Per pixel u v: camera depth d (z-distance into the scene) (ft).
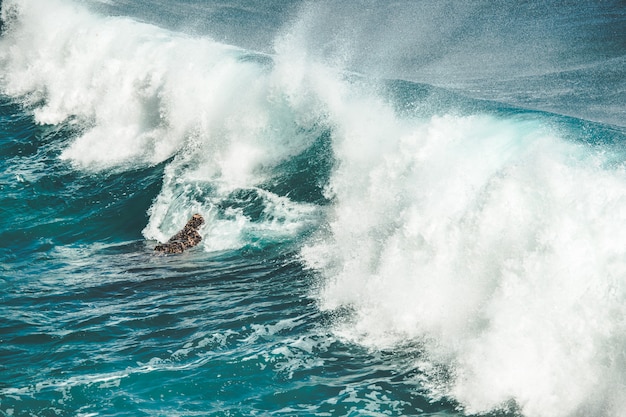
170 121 94.32
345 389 48.11
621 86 89.66
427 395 47.03
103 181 89.35
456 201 57.26
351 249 64.23
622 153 55.52
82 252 73.56
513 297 49.19
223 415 45.88
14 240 76.48
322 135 79.30
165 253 71.36
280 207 75.66
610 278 45.93
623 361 43.60
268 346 53.16
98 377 49.98
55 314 59.62
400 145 66.64
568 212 49.26
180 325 56.90
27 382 49.55
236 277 65.05
